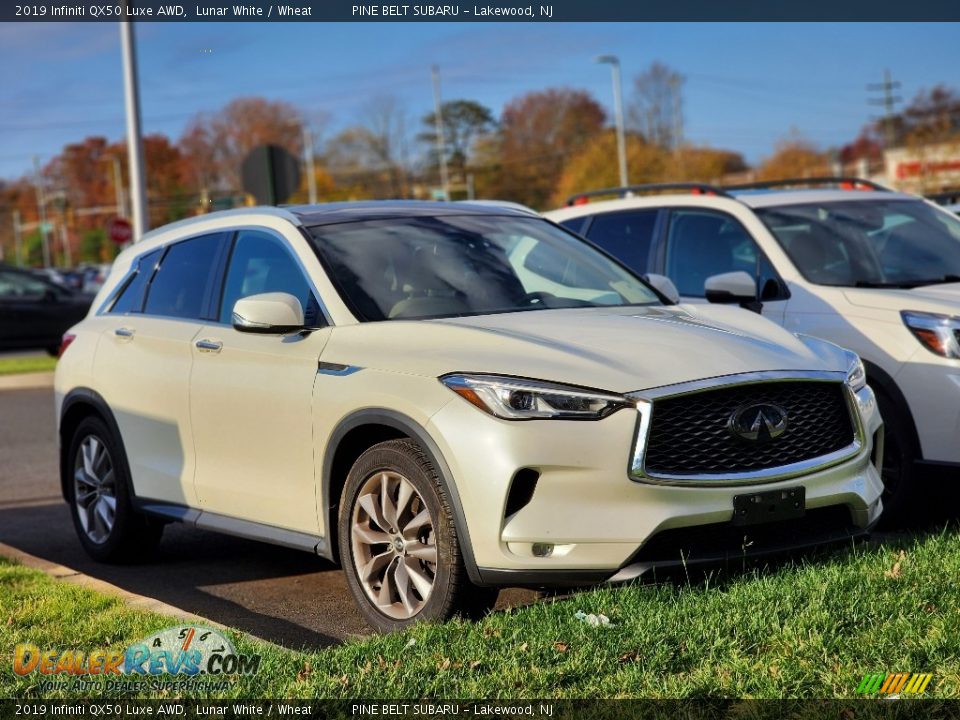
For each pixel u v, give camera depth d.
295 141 85.94
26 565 6.39
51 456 11.31
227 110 84.62
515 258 6.06
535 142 94.62
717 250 7.86
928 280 7.39
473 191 92.06
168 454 6.38
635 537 4.59
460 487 4.70
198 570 6.71
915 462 6.57
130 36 18.78
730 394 4.82
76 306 24.39
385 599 5.11
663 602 4.70
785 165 86.19
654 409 4.66
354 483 5.16
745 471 4.80
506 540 4.62
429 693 4.04
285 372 5.54
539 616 4.69
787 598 4.55
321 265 5.69
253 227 6.25
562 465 4.60
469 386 4.75
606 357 4.85
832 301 7.06
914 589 4.65
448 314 5.50
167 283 6.70
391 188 86.38
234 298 6.13
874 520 5.24
